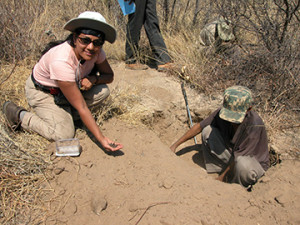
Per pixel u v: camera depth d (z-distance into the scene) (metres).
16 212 2.09
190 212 2.15
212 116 3.01
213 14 5.25
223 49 4.54
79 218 2.08
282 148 3.08
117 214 2.12
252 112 2.66
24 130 2.71
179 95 4.08
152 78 4.40
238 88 2.63
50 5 5.55
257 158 2.73
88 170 2.45
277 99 3.69
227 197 2.32
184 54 4.67
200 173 2.62
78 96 2.33
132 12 4.25
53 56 2.32
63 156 2.52
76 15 5.58
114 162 2.58
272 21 4.09
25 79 3.64
